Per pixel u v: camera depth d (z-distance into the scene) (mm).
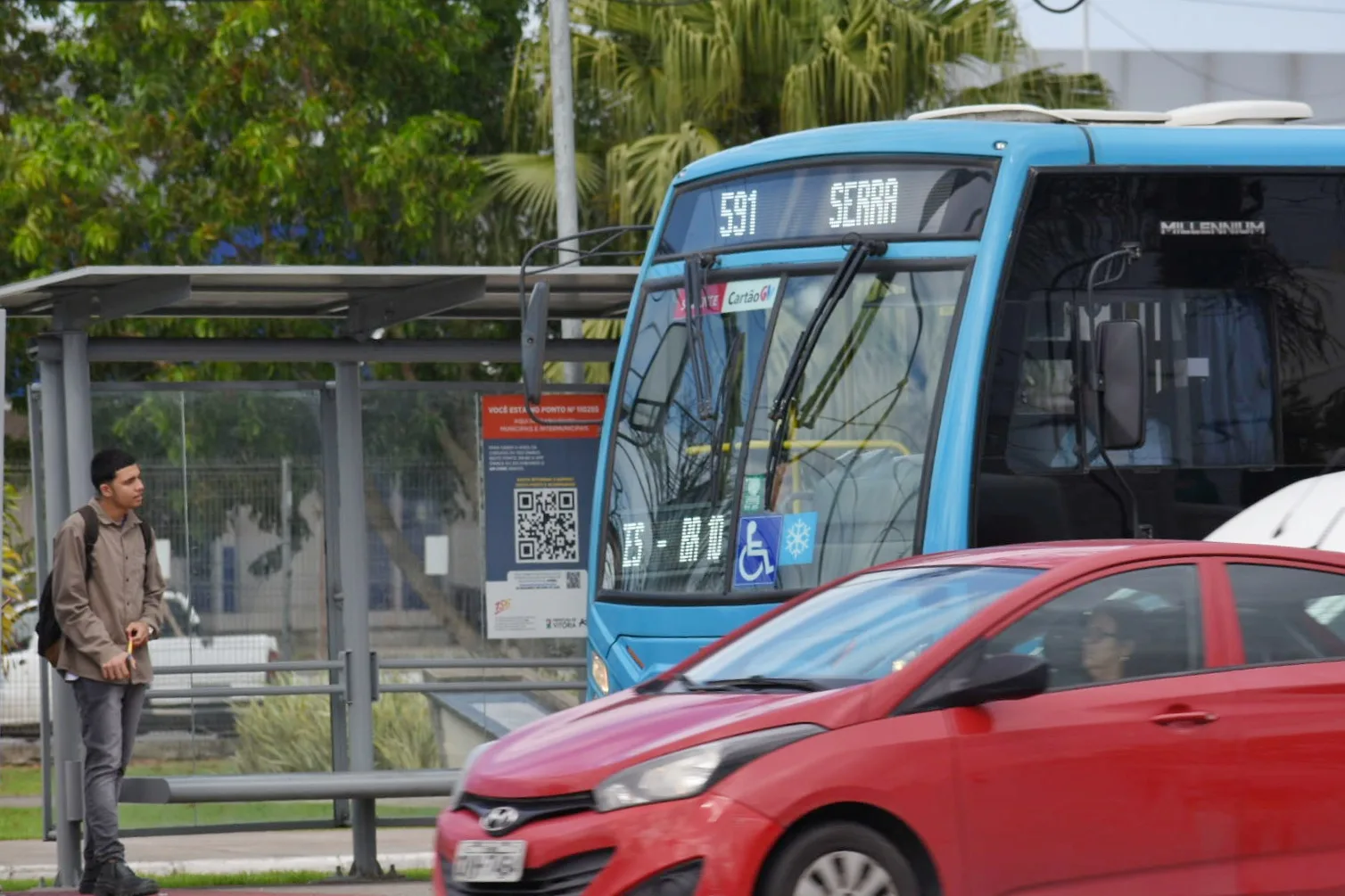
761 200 33562
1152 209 32031
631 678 32844
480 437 39406
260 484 38469
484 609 39281
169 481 38094
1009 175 31500
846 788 19734
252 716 38344
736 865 19266
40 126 61375
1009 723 20484
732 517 32188
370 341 37781
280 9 61031
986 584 22250
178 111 63844
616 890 19391
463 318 41469
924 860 20031
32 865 39156
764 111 61438
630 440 33969
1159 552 22156
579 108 63250
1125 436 30094
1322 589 22422
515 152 64125
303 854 41531
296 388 38562
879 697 20406
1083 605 21531
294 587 38594
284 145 60500
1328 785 21469
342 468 38000
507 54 69062
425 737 39094
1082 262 31578
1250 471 31938
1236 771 21141
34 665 66062
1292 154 32938
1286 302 32531
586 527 39688
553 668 39500
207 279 34875
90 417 35969
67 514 36406
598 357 39594
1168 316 31938
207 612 38188
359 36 62500
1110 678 21188
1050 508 30734
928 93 60344
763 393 32438
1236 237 32438
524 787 20391
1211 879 20984
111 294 35344
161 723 38062
